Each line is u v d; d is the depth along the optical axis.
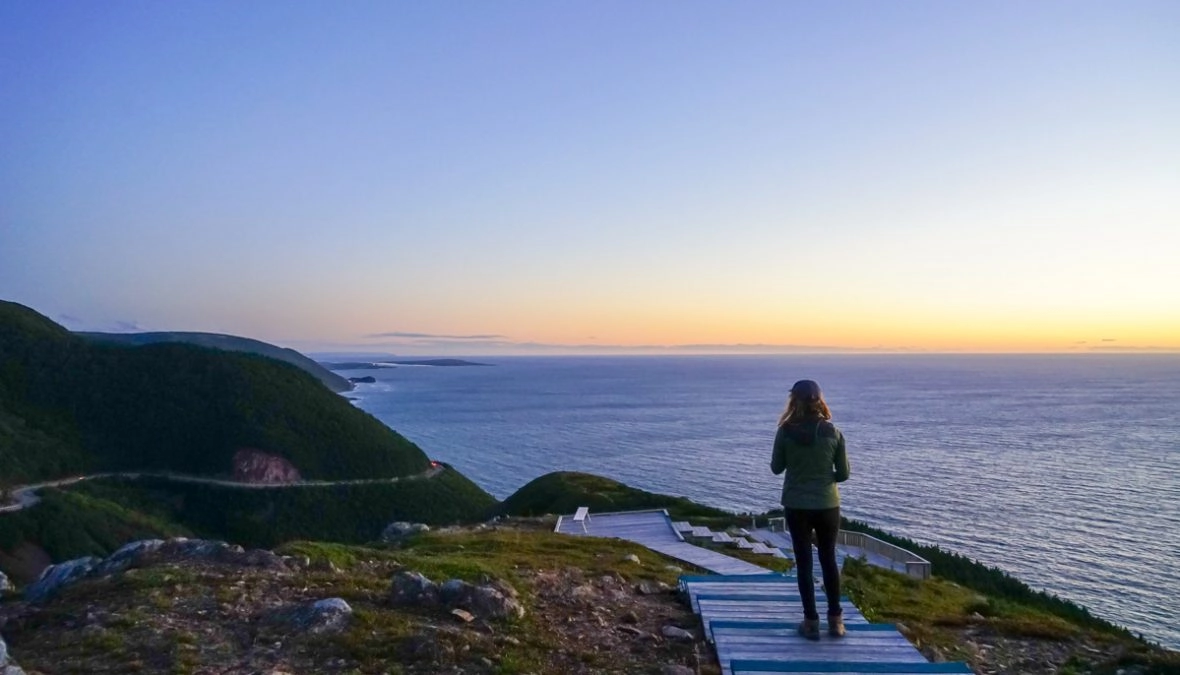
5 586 9.69
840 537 28.91
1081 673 7.79
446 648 6.70
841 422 148.88
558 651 7.09
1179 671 7.43
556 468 103.69
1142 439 118.56
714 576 10.28
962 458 99.38
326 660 6.42
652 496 37.28
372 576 9.90
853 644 7.01
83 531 60.59
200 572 8.91
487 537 19.20
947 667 6.16
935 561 29.39
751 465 99.38
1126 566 49.75
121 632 6.91
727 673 6.45
